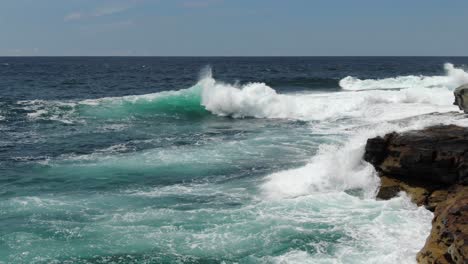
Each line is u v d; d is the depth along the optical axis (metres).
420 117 15.21
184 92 28.17
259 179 13.55
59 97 33.66
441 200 10.67
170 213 10.95
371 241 9.30
